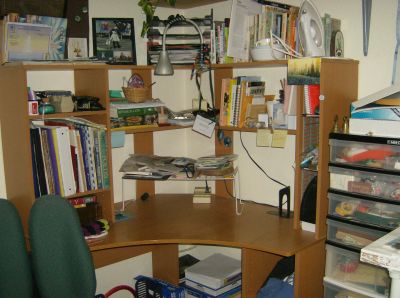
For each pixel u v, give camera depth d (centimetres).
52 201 180
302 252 186
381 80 199
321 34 192
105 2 238
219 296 241
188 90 286
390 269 118
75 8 224
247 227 213
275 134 211
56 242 178
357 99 207
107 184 217
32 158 190
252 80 233
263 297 205
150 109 239
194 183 287
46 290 178
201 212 239
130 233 207
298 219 208
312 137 209
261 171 251
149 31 250
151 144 270
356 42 206
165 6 264
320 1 216
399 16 190
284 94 216
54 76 225
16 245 178
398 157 166
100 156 212
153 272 277
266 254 219
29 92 189
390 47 194
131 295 270
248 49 222
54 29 213
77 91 231
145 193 269
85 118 224
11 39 194
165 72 230
